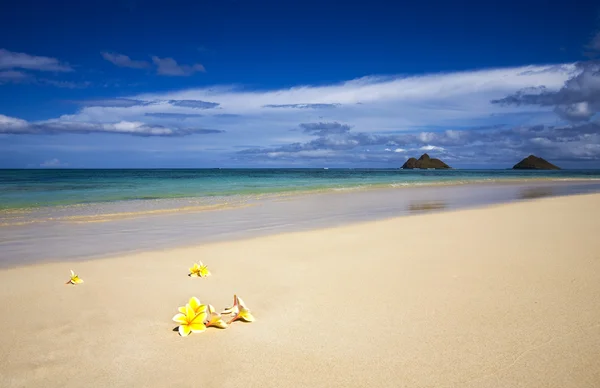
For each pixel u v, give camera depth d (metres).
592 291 3.85
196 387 2.28
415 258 5.41
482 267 4.84
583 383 2.29
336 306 3.57
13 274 4.81
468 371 2.43
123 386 2.28
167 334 2.99
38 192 20.09
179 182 33.84
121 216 10.94
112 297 3.88
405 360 2.57
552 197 16.69
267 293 3.98
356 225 8.79
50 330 3.07
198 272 4.66
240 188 24.61
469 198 16.67
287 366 2.51
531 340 2.82
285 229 8.50
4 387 2.27
